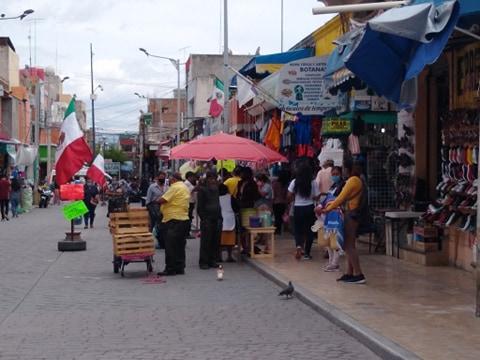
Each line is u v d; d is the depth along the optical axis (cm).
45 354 854
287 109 1712
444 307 1056
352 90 1565
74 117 2119
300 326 1005
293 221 1716
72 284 1420
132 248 1530
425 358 767
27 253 1994
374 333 892
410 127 1655
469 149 1346
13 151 4772
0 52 5416
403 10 933
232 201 1747
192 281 1455
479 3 865
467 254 1400
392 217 1598
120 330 987
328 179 1681
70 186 2117
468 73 1356
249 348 880
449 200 1413
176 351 867
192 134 5309
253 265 1633
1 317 1082
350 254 1287
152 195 2103
